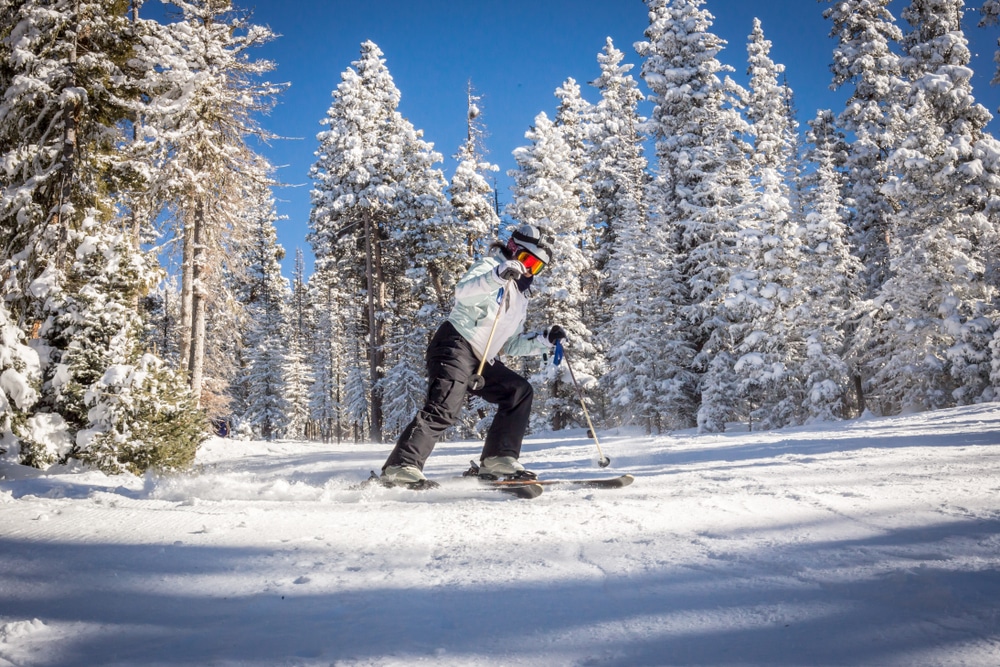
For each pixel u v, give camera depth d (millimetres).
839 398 19547
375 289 35000
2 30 9445
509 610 1684
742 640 1410
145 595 1927
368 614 1691
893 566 1870
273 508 3406
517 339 4785
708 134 27172
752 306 20875
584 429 26422
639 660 1339
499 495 3787
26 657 1471
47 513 3268
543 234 4523
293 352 54844
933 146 19938
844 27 28297
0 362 6742
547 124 29375
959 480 3381
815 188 23156
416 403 32125
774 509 2869
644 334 24562
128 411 6828
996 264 19453
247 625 1644
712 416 21328
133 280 7695
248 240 16703
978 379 18219
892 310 19547
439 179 35062
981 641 1321
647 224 25500
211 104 14328
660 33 29578
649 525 2654
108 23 10188
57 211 8953
